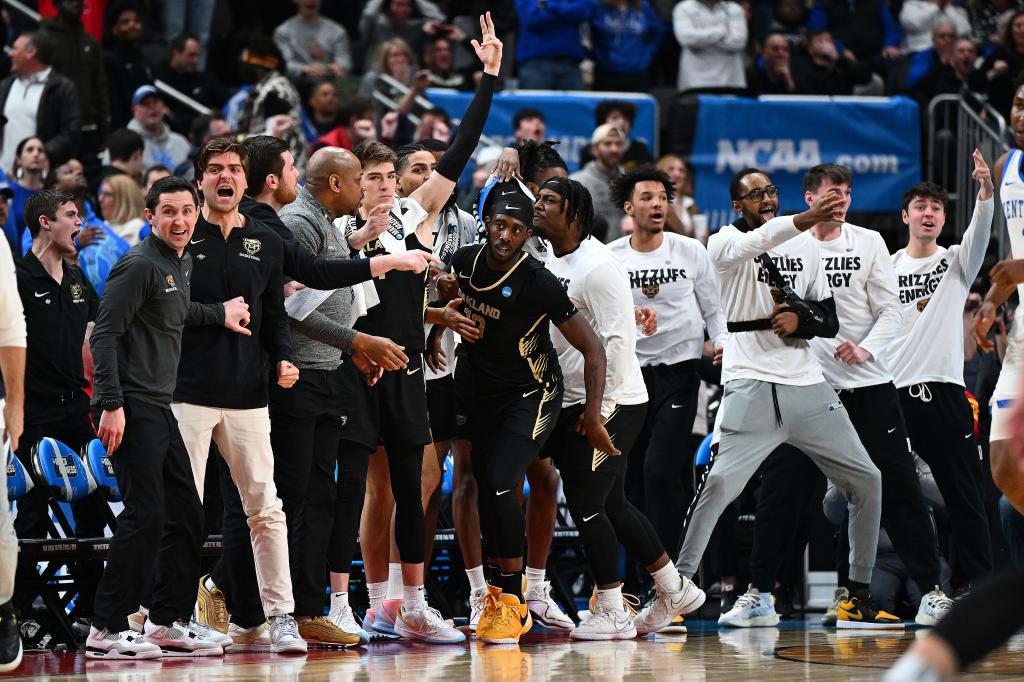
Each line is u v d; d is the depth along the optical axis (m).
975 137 35.78
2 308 12.53
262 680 12.23
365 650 15.70
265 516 15.26
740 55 36.59
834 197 17.41
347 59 37.12
